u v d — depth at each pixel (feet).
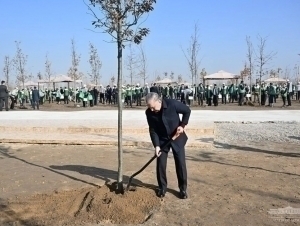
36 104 110.63
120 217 16.60
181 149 18.89
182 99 109.50
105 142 36.32
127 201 18.17
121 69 19.30
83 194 19.60
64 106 115.44
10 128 45.60
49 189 21.04
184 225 15.71
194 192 20.04
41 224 16.05
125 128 42.88
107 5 18.80
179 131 18.31
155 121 18.74
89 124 48.91
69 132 44.14
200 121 52.80
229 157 29.89
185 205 18.03
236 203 18.28
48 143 37.04
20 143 37.63
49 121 53.62
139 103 115.24
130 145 35.65
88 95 111.24
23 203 18.63
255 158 29.32
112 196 18.70
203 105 108.68
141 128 42.75
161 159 19.08
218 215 16.74
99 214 16.93
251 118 60.18
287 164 26.86
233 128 48.93
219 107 99.45
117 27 18.93
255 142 38.01
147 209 17.58
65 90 131.44
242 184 21.53
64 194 19.81
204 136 40.27
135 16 19.20
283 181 22.11
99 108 102.47
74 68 135.85
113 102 128.98
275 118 60.18
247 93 116.98
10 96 101.60
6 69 169.89
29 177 23.91
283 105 103.50
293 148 34.32
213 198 19.04
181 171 18.84
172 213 17.04
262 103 107.04
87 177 23.56
